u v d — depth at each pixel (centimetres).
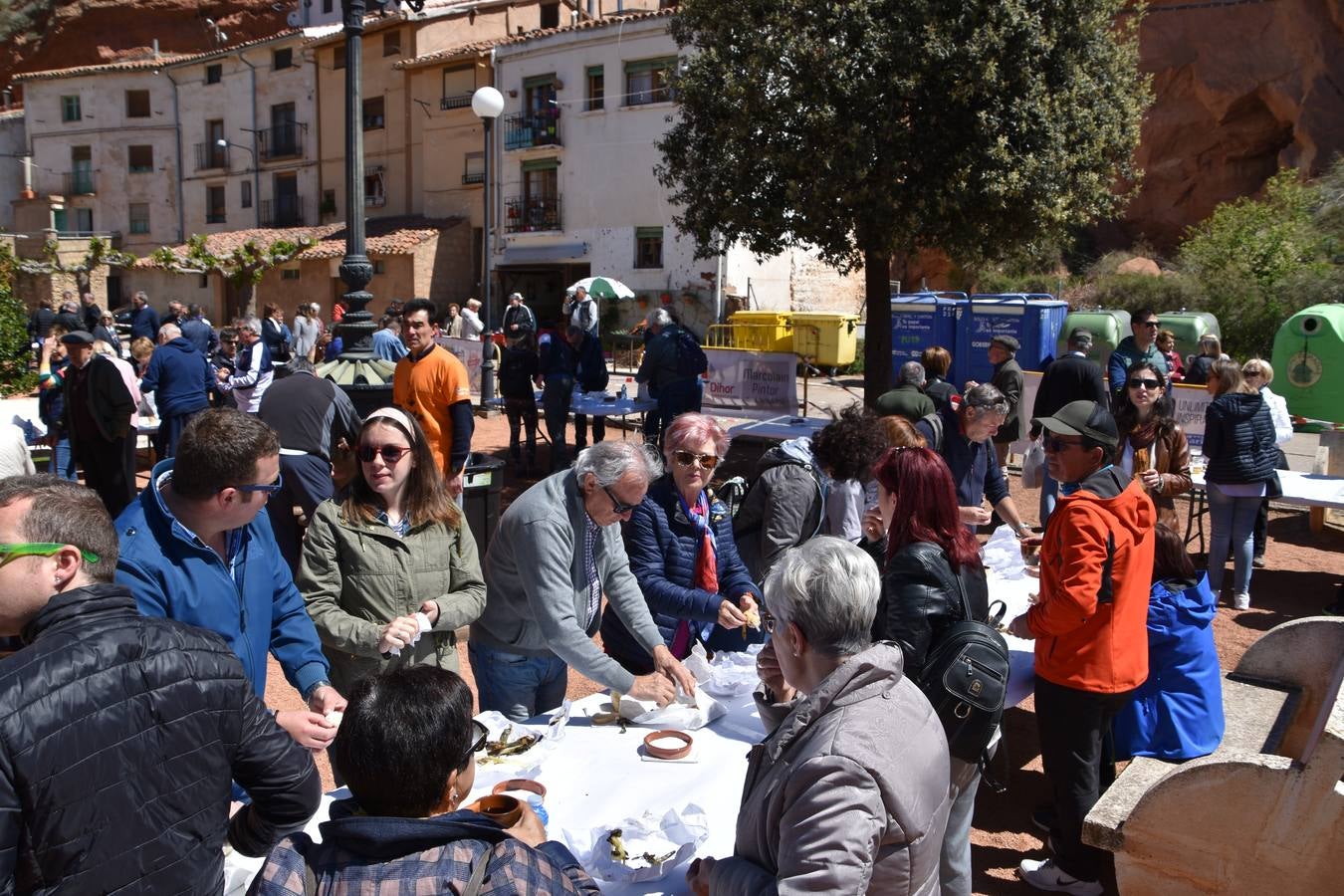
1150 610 395
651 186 2767
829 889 165
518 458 1166
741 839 195
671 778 267
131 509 245
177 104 4222
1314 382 1441
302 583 311
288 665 279
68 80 4384
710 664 359
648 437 1109
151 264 3894
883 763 175
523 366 1141
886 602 281
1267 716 409
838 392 1927
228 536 261
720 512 405
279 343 1791
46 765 152
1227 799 307
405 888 146
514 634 346
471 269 3278
